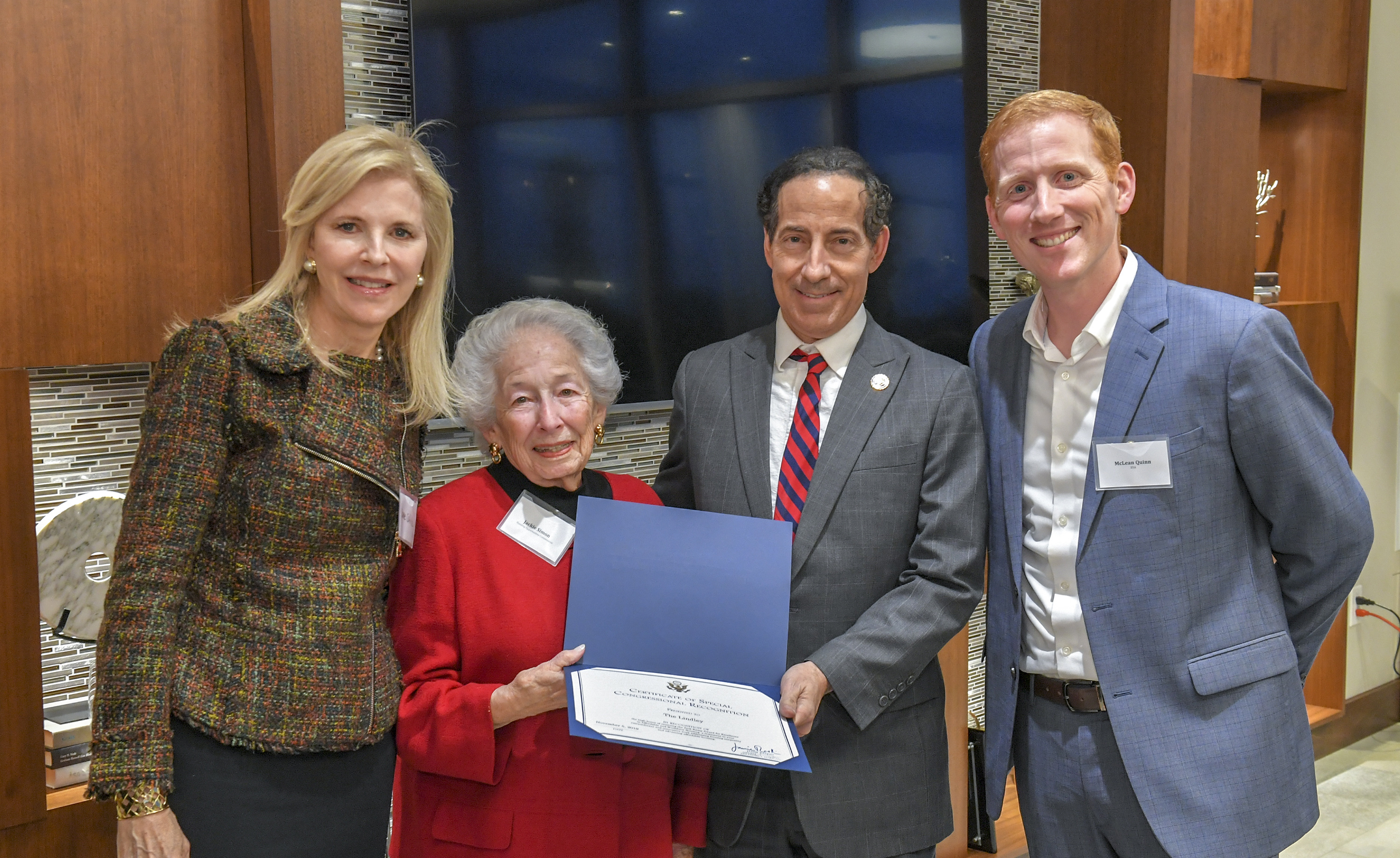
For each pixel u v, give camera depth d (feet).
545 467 4.76
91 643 6.28
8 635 5.39
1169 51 9.43
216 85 6.04
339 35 6.23
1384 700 13.75
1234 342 4.82
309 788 4.25
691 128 8.27
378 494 4.42
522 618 4.67
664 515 4.75
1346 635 13.21
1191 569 4.92
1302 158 12.93
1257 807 4.86
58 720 6.11
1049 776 5.26
